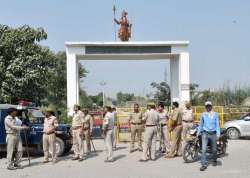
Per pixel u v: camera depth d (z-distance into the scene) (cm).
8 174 1376
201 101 4491
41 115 1873
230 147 2044
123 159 1680
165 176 1287
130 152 1903
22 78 2588
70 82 2878
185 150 1555
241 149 1959
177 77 3077
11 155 1476
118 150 1992
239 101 4403
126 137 2509
